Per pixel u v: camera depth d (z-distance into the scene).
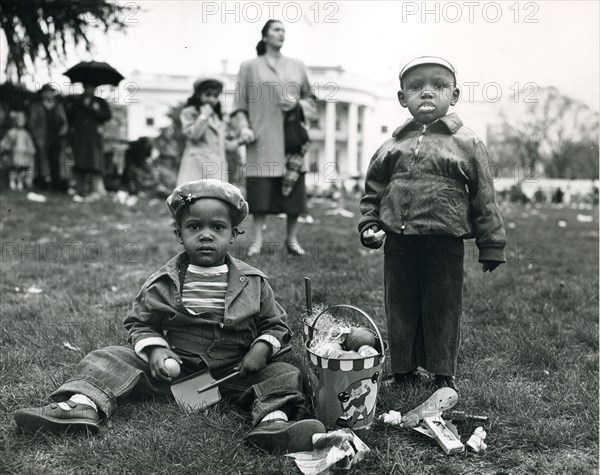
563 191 26.33
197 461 2.32
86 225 10.57
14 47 13.62
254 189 6.51
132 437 2.51
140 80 21.77
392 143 3.13
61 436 2.50
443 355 3.00
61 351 3.63
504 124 26.77
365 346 2.60
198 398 2.74
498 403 2.90
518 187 25.72
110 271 6.29
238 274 2.96
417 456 2.44
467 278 5.98
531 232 10.99
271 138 6.47
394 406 2.88
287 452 2.37
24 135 16.39
